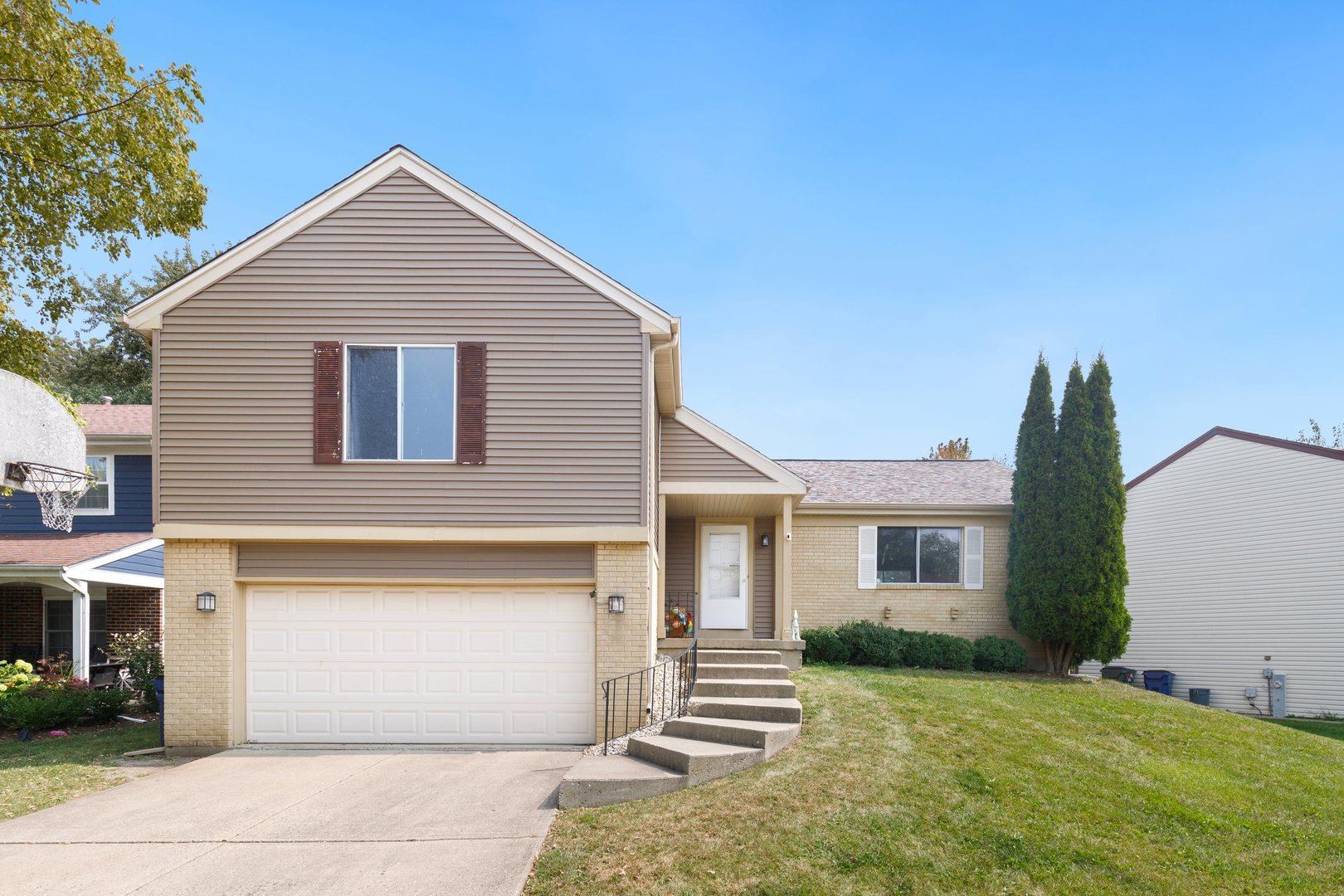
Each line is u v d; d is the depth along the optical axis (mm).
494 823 7617
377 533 10938
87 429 18609
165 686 10945
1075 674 17344
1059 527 16516
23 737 12859
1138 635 20906
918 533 18266
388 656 11281
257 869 6660
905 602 18047
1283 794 8953
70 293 15328
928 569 18188
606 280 11219
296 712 11203
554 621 11320
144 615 18625
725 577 17547
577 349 11188
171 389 11016
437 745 11109
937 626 17984
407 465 11031
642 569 11086
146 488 19031
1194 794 8594
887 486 19297
